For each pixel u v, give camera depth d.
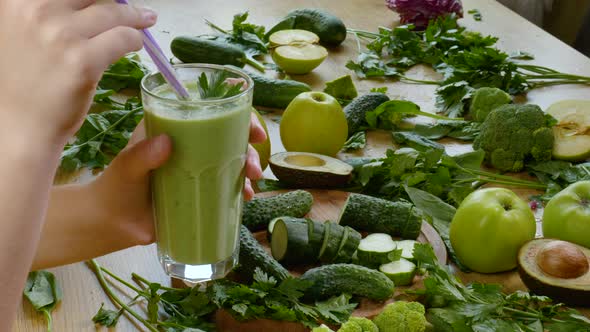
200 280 1.06
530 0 2.65
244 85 1.01
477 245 1.21
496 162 1.43
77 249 1.08
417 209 1.25
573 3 2.72
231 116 0.99
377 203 1.26
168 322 1.12
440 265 1.16
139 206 1.09
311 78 1.71
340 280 1.14
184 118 0.99
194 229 1.03
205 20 1.94
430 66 1.77
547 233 1.25
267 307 1.12
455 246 1.24
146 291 1.15
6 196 0.77
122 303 1.14
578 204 1.23
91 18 0.74
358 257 1.19
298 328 1.12
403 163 1.35
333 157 1.44
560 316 1.15
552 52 1.82
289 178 1.34
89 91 0.77
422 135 1.52
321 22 1.82
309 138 1.42
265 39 1.84
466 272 1.24
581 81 1.69
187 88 1.01
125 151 1.07
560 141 1.44
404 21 1.92
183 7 2.01
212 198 1.02
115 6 0.78
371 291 1.14
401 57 1.80
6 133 0.76
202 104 0.98
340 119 1.43
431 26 1.81
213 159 1.00
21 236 0.79
